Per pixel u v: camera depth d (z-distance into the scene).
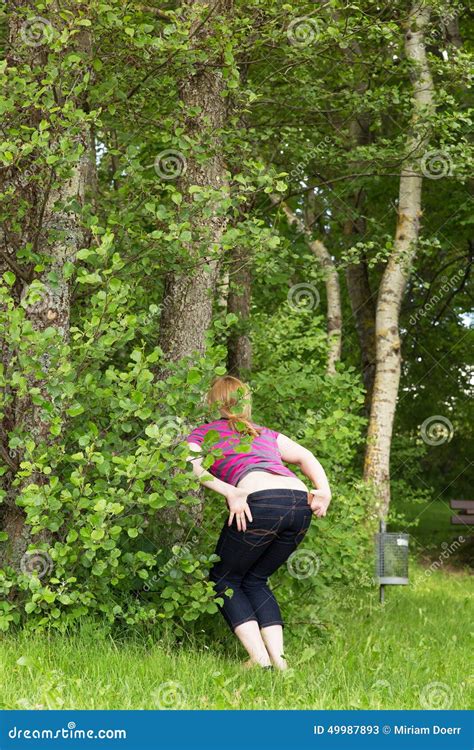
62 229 5.41
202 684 4.29
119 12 5.52
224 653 5.39
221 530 5.51
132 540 5.33
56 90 5.18
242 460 5.05
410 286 18.48
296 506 4.98
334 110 11.08
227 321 4.99
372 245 9.41
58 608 4.98
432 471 21.16
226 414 5.19
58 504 4.63
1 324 4.62
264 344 8.85
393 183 16.45
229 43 5.77
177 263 5.71
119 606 4.90
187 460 4.94
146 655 4.79
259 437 5.25
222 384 5.23
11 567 5.11
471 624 8.02
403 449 15.63
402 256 10.05
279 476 5.04
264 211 10.18
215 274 6.26
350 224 15.73
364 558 8.33
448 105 11.87
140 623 5.09
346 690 4.26
